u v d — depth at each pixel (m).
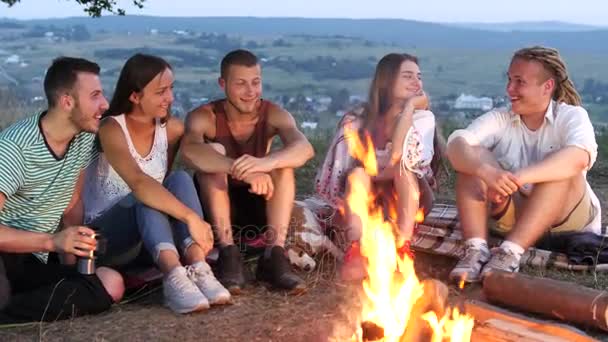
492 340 3.68
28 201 4.22
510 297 4.17
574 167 4.63
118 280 4.36
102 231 4.64
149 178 4.50
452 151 4.83
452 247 5.04
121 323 4.14
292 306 4.33
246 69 4.89
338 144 5.22
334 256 5.02
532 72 4.80
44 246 4.11
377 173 5.08
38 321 4.13
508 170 5.05
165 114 4.68
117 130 4.60
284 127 5.07
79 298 4.16
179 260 4.57
